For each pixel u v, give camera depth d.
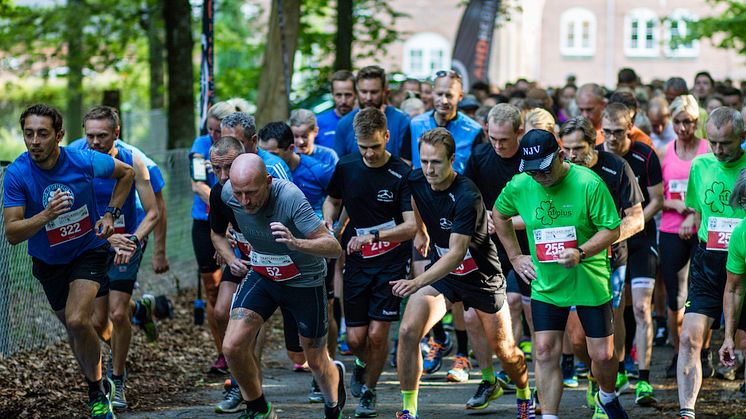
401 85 17.36
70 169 8.07
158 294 14.93
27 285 11.09
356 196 8.88
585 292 7.72
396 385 10.45
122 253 8.44
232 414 9.05
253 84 29.08
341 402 8.40
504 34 50.12
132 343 11.93
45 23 27.39
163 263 10.02
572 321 8.72
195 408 9.30
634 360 11.35
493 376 9.16
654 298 12.51
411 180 8.30
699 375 8.09
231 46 33.62
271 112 19.00
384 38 27.58
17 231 7.72
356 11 27.81
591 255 7.57
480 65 24.20
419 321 8.04
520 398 8.50
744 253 7.41
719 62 54.34
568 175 7.64
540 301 7.78
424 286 7.82
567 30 54.84
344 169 8.95
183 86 20.55
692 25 28.20
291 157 9.95
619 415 8.11
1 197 10.59
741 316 8.05
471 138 11.04
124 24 27.75
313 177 10.06
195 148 10.68
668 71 54.69
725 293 7.63
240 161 7.12
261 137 9.81
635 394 9.88
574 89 18.30
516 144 9.11
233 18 35.41
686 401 8.05
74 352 8.23
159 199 9.89
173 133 20.56
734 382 10.37
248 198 7.12
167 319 13.52
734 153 8.38
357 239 8.70
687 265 10.74
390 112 11.61
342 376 8.43
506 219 8.01
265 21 39.03
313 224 7.39
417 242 8.98
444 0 51.56
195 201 10.70
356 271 8.97
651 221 9.88
